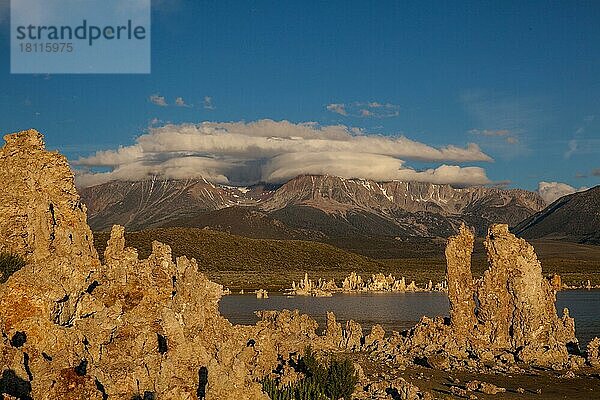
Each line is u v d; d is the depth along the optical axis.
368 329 103.38
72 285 40.84
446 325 79.12
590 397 53.38
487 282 77.00
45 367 31.53
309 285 198.25
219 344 44.09
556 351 69.88
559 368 65.38
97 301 42.50
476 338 76.00
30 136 68.31
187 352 36.16
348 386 48.50
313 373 49.66
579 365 66.88
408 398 49.31
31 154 66.88
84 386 30.95
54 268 39.16
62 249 57.03
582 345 82.00
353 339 79.94
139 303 44.31
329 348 76.50
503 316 75.94
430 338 77.62
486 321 76.75
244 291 197.25
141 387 33.56
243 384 33.62
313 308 142.62
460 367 65.81
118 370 34.31
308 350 55.38
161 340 41.38
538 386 57.50
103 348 37.47
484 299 77.25
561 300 161.75
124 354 37.75
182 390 32.84
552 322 76.50
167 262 48.78
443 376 61.81
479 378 61.09
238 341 50.62
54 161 66.94
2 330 32.03
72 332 35.59
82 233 65.50
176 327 36.88
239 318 110.62
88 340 37.34
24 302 35.06
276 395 44.03
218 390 32.91
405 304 156.38
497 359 70.44
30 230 61.75
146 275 46.78
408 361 68.38
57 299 36.81
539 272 75.50
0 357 29.89
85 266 45.53
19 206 64.19
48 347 34.03
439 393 54.06
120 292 45.56
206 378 34.97
